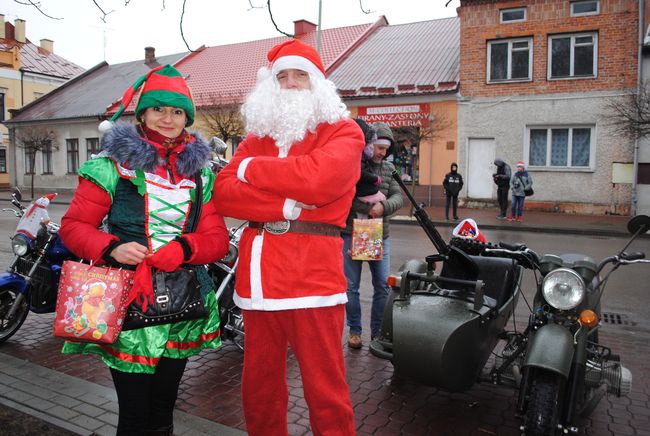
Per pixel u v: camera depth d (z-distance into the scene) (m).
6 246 10.35
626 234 13.23
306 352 2.36
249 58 27.86
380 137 4.50
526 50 17.77
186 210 2.50
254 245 2.40
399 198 4.64
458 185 15.55
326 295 2.34
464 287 3.62
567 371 2.84
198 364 4.44
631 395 3.94
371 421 3.50
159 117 2.47
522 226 14.39
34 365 4.21
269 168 2.21
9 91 33.59
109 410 3.45
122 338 2.33
